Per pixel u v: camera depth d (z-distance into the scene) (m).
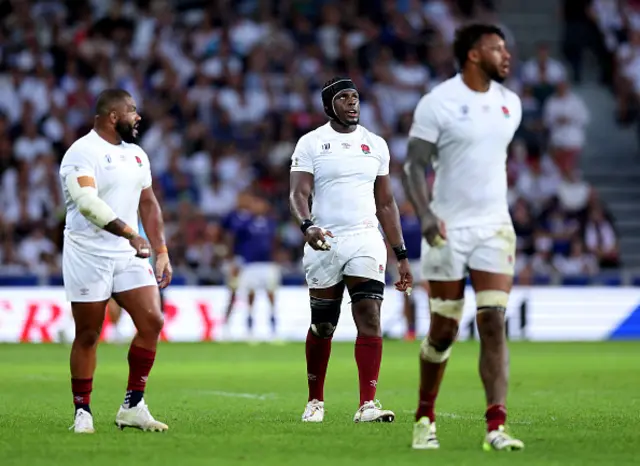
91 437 28.41
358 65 105.62
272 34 104.81
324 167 32.69
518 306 85.50
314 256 32.84
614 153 111.31
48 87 98.50
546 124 104.25
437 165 26.27
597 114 112.56
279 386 46.72
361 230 32.78
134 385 30.05
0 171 93.06
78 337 29.72
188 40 104.44
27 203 90.31
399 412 35.97
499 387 25.62
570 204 98.19
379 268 32.78
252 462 24.06
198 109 99.94
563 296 86.00
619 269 93.88
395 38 106.75
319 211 32.97
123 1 105.44
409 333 82.38
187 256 86.31
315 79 103.81
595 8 114.94
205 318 82.25
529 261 91.19
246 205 79.44
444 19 112.38
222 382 48.69
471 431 29.98
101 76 100.31
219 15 105.88
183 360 62.56
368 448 26.30
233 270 79.75
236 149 98.06
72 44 101.44
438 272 25.95
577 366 58.91
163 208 90.62
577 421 33.03
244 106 100.38
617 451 25.80
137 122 30.05
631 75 111.88
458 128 25.69
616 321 86.75
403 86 104.31
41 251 86.69
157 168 94.19
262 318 82.88
